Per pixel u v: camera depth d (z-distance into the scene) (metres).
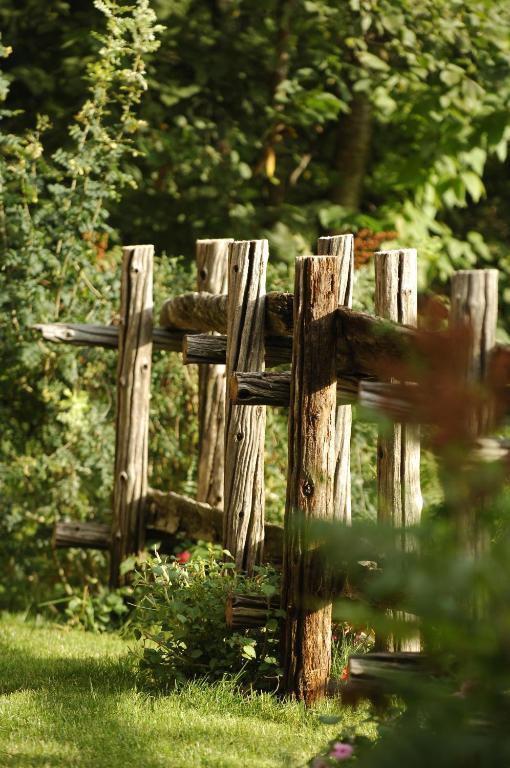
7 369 11.53
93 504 11.72
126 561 10.12
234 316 7.92
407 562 2.69
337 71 16.92
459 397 2.62
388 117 16.69
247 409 8.02
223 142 16.41
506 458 2.68
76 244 11.69
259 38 16.80
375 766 2.87
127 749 5.72
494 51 15.88
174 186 16.86
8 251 11.49
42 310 11.46
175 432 11.66
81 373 11.58
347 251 7.24
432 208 16.70
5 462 11.51
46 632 9.99
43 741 5.88
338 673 7.12
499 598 2.66
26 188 11.71
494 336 4.33
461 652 2.85
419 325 2.77
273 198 17.78
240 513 8.02
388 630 2.82
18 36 16.36
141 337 10.51
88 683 7.43
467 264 17.03
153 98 16.75
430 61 15.45
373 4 15.02
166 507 10.31
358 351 6.44
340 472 7.30
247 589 7.27
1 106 16.25
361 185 17.59
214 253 10.27
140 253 10.51
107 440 11.48
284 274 12.09
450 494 2.70
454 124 16.09
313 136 17.61
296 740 5.93
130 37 15.74
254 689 7.01
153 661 7.36
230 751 5.72
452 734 2.80
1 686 7.41
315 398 6.74
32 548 11.65
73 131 11.79
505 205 19.80
